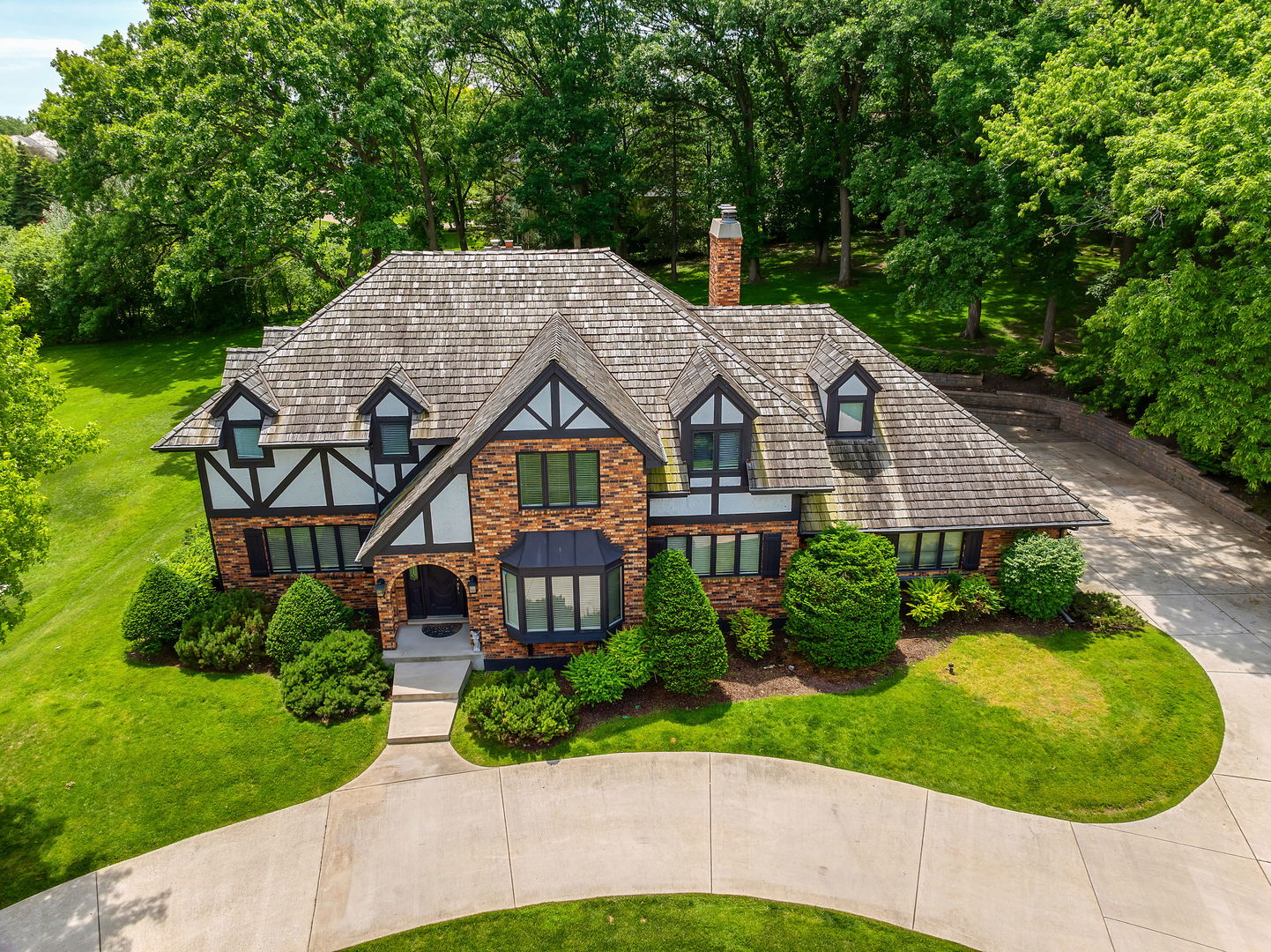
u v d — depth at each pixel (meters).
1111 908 13.15
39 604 22.50
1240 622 20.09
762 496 19.14
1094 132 24.55
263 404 18.77
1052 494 20.52
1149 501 26.17
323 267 35.84
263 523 19.95
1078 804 15.03
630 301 20.83
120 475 30.16
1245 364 20.14
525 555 17.59
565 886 13.62
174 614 19.27
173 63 31.88
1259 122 19.14
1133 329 21.92
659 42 41.31
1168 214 22.64
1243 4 23.45
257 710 17.52
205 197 33.22
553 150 46.06
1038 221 30.42
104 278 46.44
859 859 14.06
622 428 16.67
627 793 15.39
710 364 18.83
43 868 13.90
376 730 16.97
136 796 15.33
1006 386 33.72
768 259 53.53
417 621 19.92
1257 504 24.95
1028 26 29.58
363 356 19.78
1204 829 14.48
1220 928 12.79
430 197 46.88
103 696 17.95
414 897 13.43
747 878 13.75
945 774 15.70
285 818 14.88
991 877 13.70
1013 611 20.61
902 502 20.08
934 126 35.28
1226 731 16.64
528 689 17.28
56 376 42.88
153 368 43.41
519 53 47.62
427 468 18.73
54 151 88.00
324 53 32.34
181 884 13.62
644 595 18.12
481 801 15.24
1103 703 17.42
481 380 19.53
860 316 41.62
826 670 18.61
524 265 21.28
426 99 45.09
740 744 16.48
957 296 32.22
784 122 47.28
